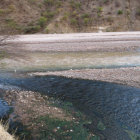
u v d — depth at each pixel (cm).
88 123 706
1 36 948
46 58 1831
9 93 995
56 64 1622
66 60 1753
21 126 679
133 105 843
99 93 984
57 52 2059
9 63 1658
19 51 1059
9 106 842
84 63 1641
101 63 1631
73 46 2278
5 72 1404
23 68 1511
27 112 786
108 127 683
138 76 1228
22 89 1058
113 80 1170
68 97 941
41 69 1478
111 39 2617
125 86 1071
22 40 2545
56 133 642
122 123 708
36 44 2370
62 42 2470
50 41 2522
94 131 658
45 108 823
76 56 1898
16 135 620
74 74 1313
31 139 605
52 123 702
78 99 916
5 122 700
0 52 966
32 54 1981
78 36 2847
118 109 810
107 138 621
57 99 920
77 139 612
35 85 1120
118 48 2178
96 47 2223
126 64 1588
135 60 1717
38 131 650
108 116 757
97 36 2841
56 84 1129
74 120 726
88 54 1970
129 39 2616
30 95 970
